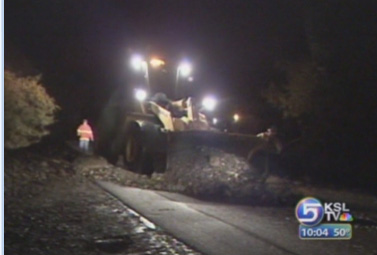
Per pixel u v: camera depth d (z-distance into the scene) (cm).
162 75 2191
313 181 2050
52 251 968
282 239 1112
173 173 1844
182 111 2072
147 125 1925
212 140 1925
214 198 1569
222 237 1094
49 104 1942
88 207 1302
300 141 2388
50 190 1480
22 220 1157
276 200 1587
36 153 1970
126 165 1998
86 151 2295
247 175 1822
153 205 1364
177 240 1055
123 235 1076
